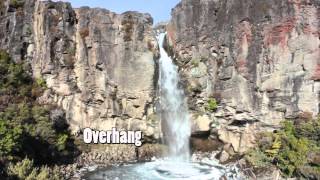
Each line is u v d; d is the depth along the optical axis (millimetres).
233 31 41281
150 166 39531
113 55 42500
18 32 43406
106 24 42500
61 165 37688
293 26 38844
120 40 42500
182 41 44156
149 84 42281
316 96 38812
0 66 41250
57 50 42531
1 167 30219
